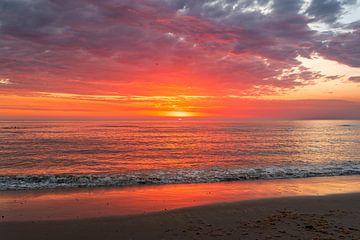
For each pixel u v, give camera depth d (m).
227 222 9.33
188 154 35.06
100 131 93.75
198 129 114.75
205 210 10.77
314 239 7.61
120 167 25.16
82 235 8.40
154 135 75.06
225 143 50.94
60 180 17.27
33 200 12.63
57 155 33.59
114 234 8.45
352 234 7.98
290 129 116.12
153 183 16.77
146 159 30.66
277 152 36.75
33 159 30.23
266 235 8.01
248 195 13.59
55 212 10.68
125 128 120.50
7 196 13.45
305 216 9.84
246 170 21.59
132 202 12.25
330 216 9.84
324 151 37.81
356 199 12.51
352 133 86.62
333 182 16.97
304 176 18.97
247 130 106.25
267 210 10.79
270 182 17.03
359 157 31.66
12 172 22.48
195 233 8.35
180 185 16.19
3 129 100.88
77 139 59.03
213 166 25.36
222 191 14.50
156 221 9.53
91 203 12.09
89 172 22.27
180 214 10.30
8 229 8.84
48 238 8.19
